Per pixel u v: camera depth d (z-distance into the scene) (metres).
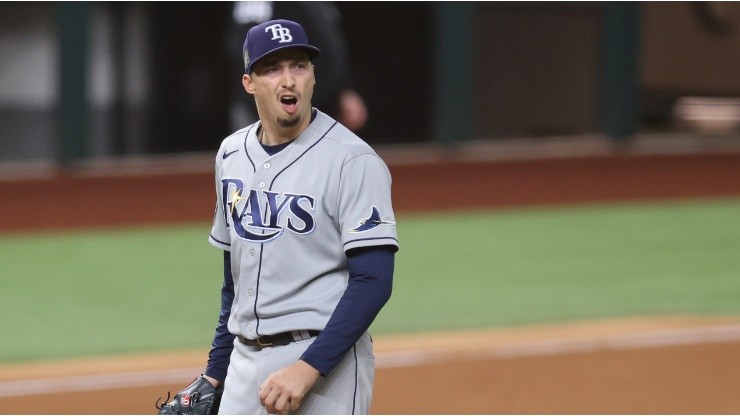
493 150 52.69
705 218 47.97
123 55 47.16
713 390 23.62
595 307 32.22
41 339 28.59
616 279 36.22
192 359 26.55
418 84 51.31
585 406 22.34
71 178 45.72
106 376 24.89
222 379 13.95
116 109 47.16
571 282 35.75
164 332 29.42
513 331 29.27
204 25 48.12
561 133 54.19
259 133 13.34
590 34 54.38
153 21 47.47
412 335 28.80
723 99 57.03
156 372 25.27
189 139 48.28
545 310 31.83
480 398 22.94
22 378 24.70
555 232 44.66
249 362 13.05
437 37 51.38
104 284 35.22
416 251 40.75
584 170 53.06
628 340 28.28
